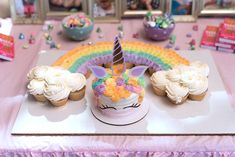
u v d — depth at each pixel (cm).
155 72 82
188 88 76
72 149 70
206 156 71
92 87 75
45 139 71
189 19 108
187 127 72
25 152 70
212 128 72
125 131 72
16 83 85
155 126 73
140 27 107
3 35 96
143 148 70
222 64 91
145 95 80
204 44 97
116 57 75
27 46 98
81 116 75
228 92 82
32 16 108
